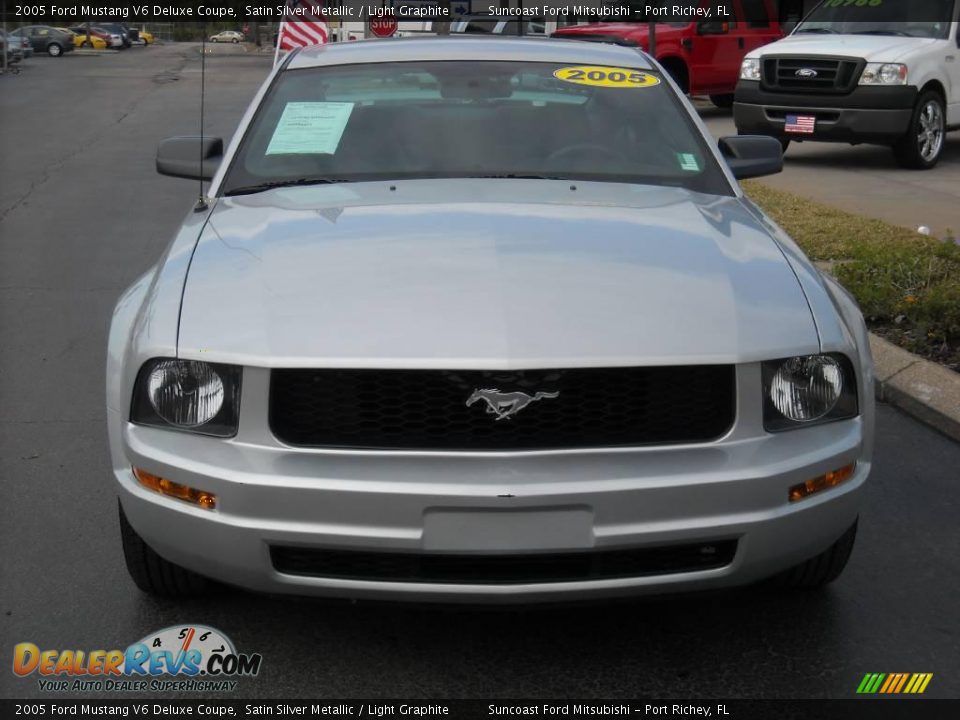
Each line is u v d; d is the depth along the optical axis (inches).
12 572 143.5
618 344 109.1
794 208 374.6
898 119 478.3
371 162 159.9
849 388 118.7
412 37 199.5
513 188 151.6
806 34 533.0
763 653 126.2
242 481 107.3
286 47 557.6
